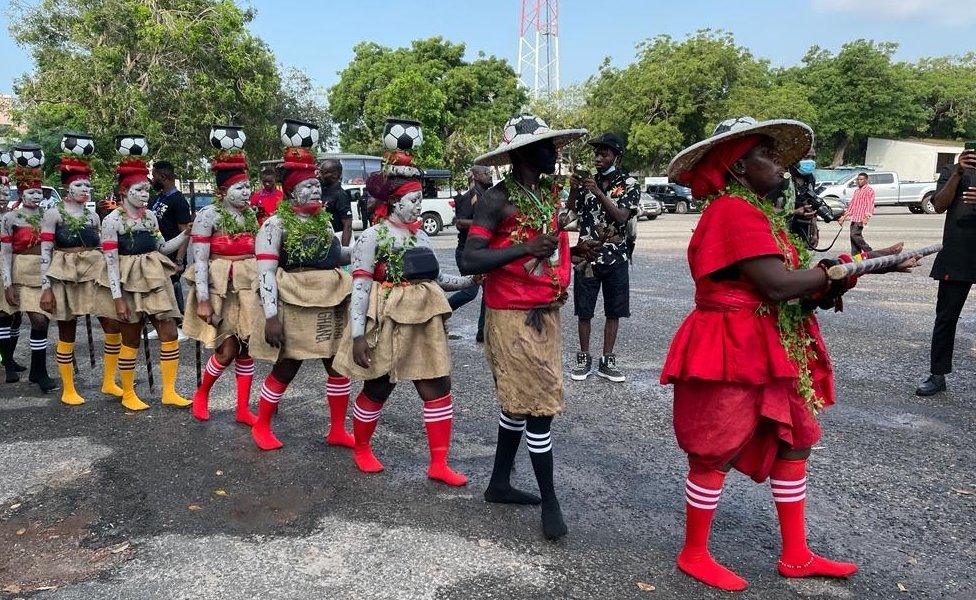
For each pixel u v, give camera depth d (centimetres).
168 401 561
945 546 337
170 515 374
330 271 446
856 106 4716
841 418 509
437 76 3825
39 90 2159
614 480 413
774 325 287
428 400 407
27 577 316
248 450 466
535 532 353
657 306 952
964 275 524
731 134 276
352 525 361
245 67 2377
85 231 563
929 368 634
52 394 595
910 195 3038
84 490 406
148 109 2175
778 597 296
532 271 339
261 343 445
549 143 338
